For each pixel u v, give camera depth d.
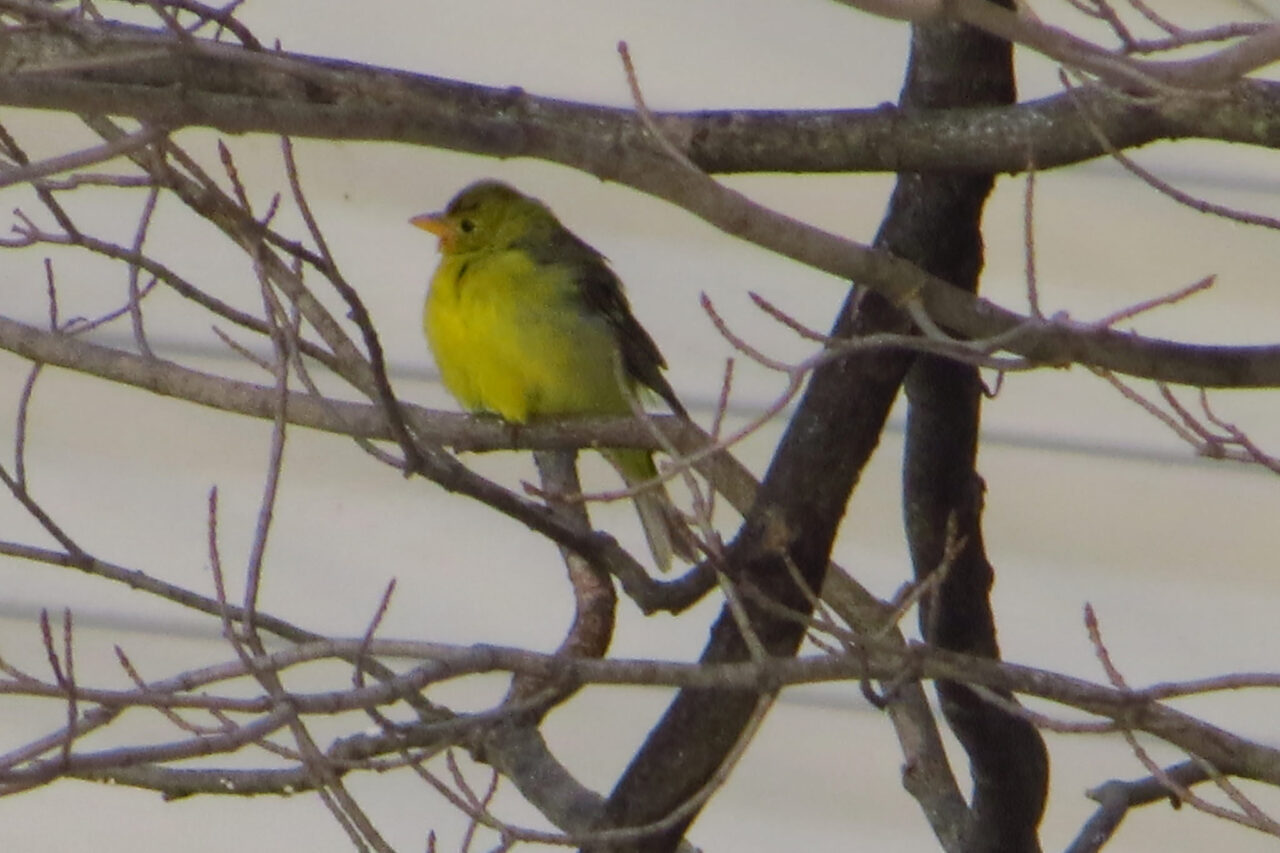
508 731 10.78
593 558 9.64
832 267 8.34
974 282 10.23
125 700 7.51
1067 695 8.08
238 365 13.59
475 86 9.34
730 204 7.90
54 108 6.92
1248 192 14.01
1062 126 9.49
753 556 9.89
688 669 7.95
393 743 8.83
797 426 10.04
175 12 9.77
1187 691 7.98
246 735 7.55
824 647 8.30
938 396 10.64
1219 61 7.37
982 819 10.85
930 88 9.87
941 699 10.72
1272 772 8.25
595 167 7.54
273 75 8.51
